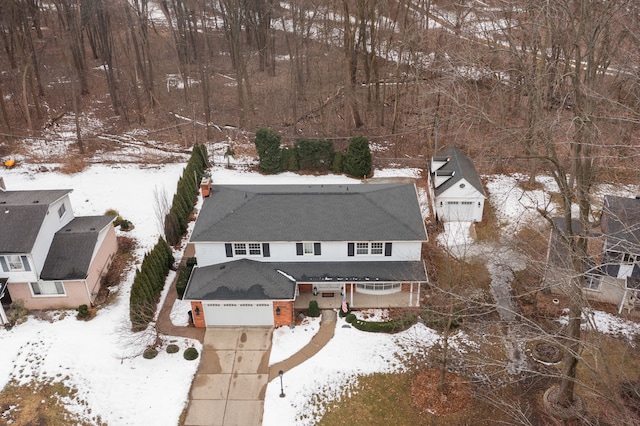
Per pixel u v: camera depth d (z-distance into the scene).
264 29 65.00
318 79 59.09
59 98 61.12
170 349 31.44
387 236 33.69
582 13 21.25
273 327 33.09
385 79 56.72
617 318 32.62
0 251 31.97
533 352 30.75
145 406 28.47
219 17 78.50
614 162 33.34
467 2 55.16
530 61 38.84
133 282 35.41
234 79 66.06
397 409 27.94
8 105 59.12
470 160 47.16
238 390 29.19
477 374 29.59
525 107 50.44
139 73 65.44
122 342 31.88
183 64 62.97
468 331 32.28
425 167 50.38
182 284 35.06
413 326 32.84
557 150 43.00
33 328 32.94
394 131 54.38
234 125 56.81
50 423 27.64
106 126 57.06
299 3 64.31
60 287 33.88
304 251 34.44
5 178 47.56
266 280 32.97
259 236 33.78
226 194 37.16
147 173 49.09
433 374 29.73
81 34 61.03
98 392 29.16
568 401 26.70
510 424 26.61
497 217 42.53
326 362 30.53
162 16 82.94
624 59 27.69
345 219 34.69
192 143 53.81
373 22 53.44
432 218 42.72
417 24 55.06
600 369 29.16
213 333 32.84
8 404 28.52
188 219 43.19
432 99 51.72
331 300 34.91
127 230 41.59
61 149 52.56
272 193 36.31
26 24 55.88
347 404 28.31
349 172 48.94
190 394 29.06
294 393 28.91
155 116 58.47
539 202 42.34
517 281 35.75
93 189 46.41
